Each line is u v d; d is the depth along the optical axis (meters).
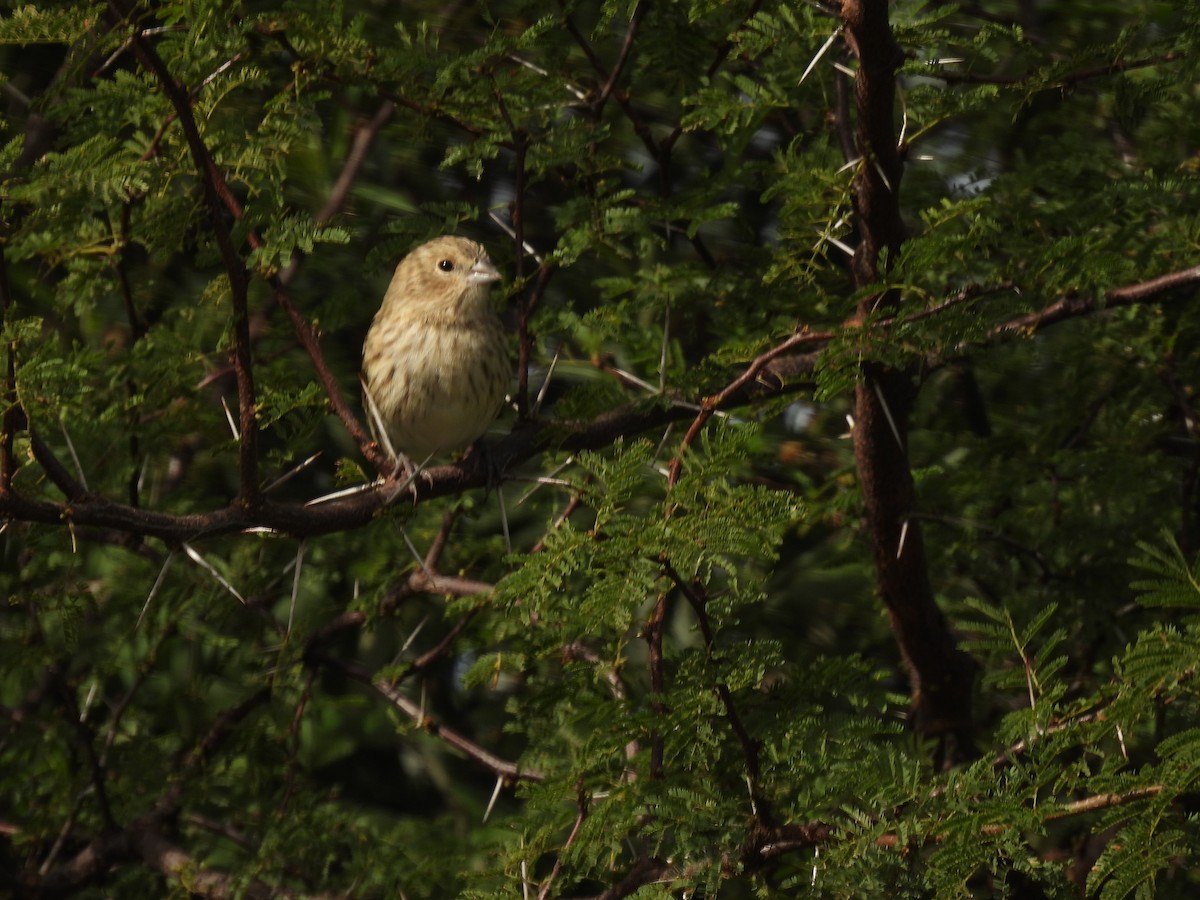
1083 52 9.26
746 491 6.57
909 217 11.31
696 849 7.36
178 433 10.31
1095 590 10.96
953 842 6.46
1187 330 11.16
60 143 8.12
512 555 6.61
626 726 7.32
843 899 6.90
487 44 8.45
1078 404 11.73
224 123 8.13
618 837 7.56
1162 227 9.77
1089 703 6.85
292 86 8.52
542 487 11.83
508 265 11.90
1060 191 10.22
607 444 9.37
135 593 11.52
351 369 13.04
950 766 10.41
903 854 6.91
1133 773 6.61
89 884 11.23
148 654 11.72
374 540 11.94
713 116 9.39
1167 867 6.79
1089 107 11.70
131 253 11.82
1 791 11.77
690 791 7.51
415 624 13.35
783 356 9.80
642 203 10.19
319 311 10.25
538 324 9.92
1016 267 8.64
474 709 13.87
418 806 14.05
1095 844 8.69
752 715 7.64
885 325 7.90
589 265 12.74
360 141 12.56
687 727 7.35
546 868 9.47
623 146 12.87
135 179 7.65
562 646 8.77
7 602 10.62
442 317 11.61
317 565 12.30
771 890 7.56
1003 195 10.03
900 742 9.23
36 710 11.96
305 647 11.59
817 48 10.04
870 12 7.82
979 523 11.22
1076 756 8.10
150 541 11.45
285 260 7.41
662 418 9.45
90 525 7.36
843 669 7.84
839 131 9.80
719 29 10.05
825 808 7.50
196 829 11.85
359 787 14.02
